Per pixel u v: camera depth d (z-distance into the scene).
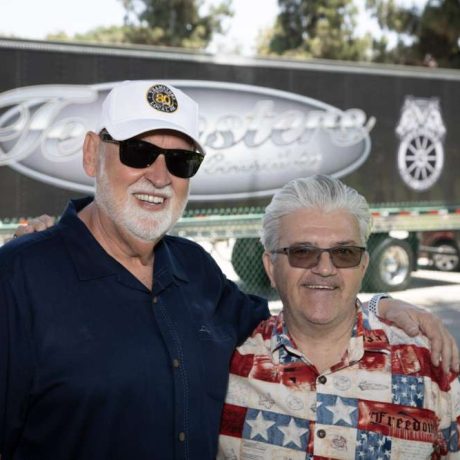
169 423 2.07
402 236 11.90
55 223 2.28
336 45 27.84
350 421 2.12
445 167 11.88
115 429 1.99
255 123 9.98
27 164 8.49
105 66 8.85
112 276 2.11
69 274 2.05
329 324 2.18
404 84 11.36
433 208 11.77
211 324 2.33
